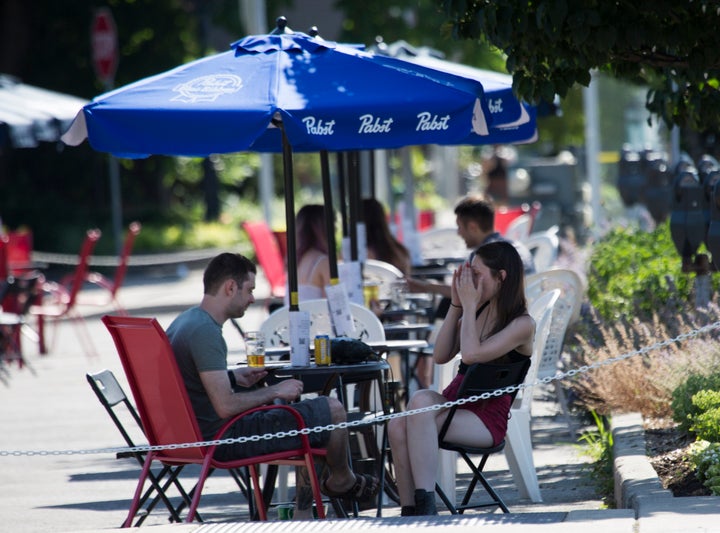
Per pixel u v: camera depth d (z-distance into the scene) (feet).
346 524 62.90
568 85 81.92
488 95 89.15
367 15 296.10
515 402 86.28
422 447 68.90
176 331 70.69
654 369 90.38
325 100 72.43
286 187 79.71
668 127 91.71
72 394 139.95
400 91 73.46
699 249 106.83
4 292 159.22
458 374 72.23
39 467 102.06
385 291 114.21
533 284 103.30
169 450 70.28
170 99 73.46
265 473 87.25
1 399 138.21
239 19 347.36
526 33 78.38
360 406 85.46
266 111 71.31
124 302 231.91
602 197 209.87
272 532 61.93
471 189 569.64
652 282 111.75
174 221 366.63
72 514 85.15
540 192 284.41
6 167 358.64
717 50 81.56
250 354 75.25
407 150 163.12
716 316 92.58
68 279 185.88
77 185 388.78
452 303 75.46
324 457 72.69
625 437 84.28
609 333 105.40
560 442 101.24
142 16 362.12
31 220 325.01
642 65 87.66
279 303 132.87
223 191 411.75
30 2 351.05
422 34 292.81
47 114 169.17
